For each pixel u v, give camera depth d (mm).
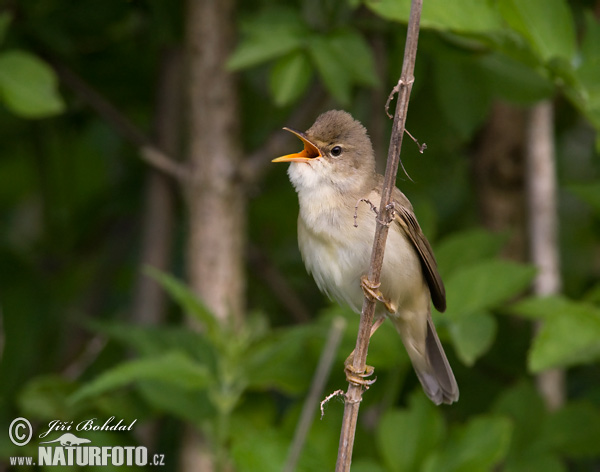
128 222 13516
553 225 11000
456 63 9883
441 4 8086
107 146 13727
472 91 9883
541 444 9516
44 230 13367
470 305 8859
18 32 10516
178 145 11766
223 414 8961
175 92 11672
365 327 6684
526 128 11094
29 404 9242
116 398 9477
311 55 9008
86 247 13461
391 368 9328
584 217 13836
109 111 11086
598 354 8125
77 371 11133
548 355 7945
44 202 13211
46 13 10617
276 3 10852
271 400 9578
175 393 9047
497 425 8891
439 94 9977
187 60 10391
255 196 12117
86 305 12984
